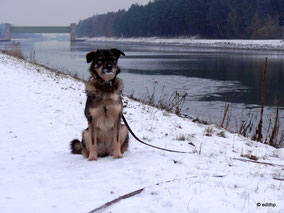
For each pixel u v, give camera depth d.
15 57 33.72
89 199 4.66
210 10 124.69
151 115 12.34
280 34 107.06
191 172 5.60
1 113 11.18
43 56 67.38
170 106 17.52
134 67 44.34
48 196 4.80
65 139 8.52
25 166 6.32
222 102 20.33
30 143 8.07
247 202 4.36
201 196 4.52
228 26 120.56
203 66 45.03
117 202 4.43
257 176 5.64
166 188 4.80
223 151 7.77
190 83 28.92
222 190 4.75
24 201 4.61
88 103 6.37
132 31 191.50
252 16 113.88
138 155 6.74
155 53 80.38
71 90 17.61
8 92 14.91
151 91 24.31
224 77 33.12
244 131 12.33
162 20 149.00
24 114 11.23
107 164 6.23
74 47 128.75
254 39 111.56
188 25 137.12
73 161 6.64
